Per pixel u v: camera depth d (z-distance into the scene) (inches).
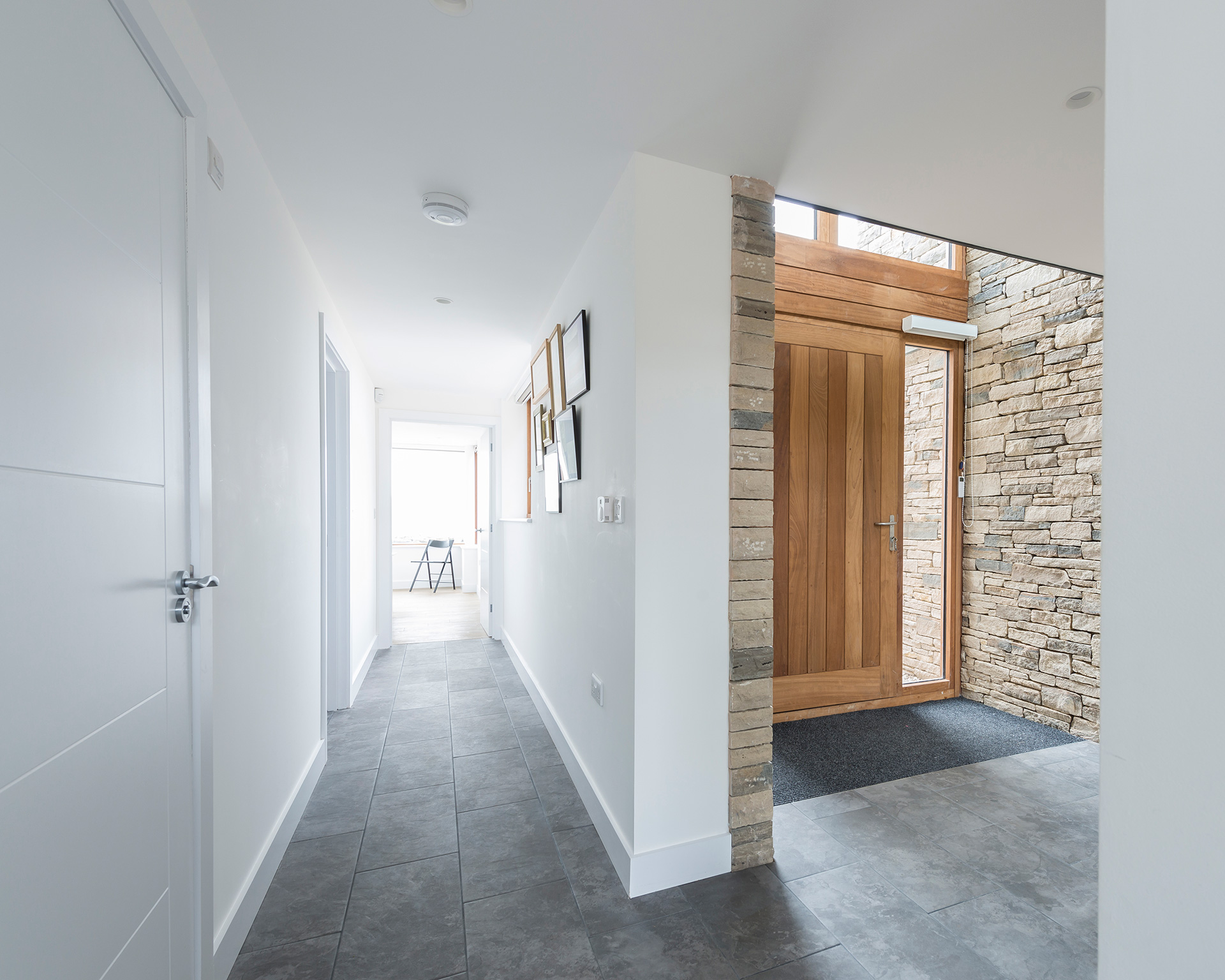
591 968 53.6
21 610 27.8
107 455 35.1
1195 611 16.1
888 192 73.8
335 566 126.7
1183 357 16.4
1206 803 15.8
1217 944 15.6
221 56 51.8
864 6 46.0
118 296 36.3
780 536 115.8
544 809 82.7
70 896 31.1
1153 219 17.1
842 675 121.1
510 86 55.7
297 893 64.2
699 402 67.7
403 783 90.9
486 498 219.0
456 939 57.1
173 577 43.4
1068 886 65.6
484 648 182.9
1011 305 122.3
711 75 53.9
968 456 132.0
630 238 66.8
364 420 158.1
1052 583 113.8
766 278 71.0
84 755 32.5
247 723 60.0
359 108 59.0
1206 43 15.9
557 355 103.3
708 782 67.6
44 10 29.2
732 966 53.9
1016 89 55.6
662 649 65.4
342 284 105.2
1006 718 118.6
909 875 67.4
